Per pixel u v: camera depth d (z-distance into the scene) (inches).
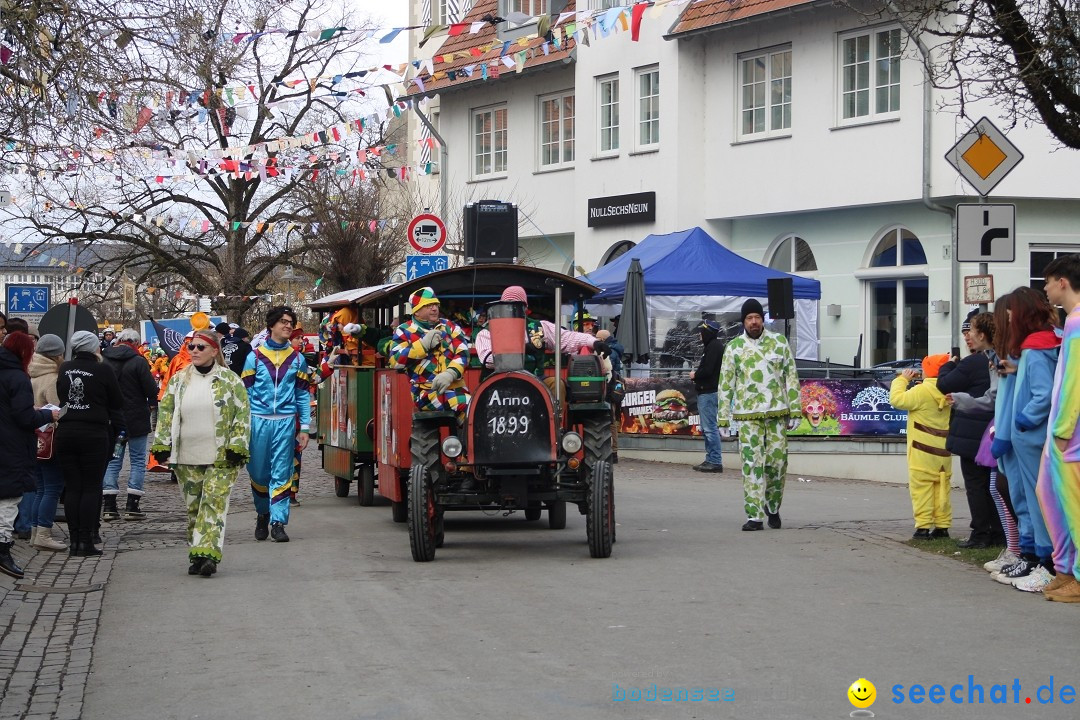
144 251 1537.9
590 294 553.0
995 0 454.9
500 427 439.2
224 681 282.0
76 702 266.8
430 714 250.1
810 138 1041.5
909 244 994.1
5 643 324.5
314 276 1448.1
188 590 399.5
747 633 317.7
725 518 569.9
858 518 565.6
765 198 1082.1
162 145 746.8
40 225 1289.4
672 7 1135.6
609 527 447.8
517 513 602.9
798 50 1049.5
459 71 749.9
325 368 543.8
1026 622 326.0
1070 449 344.8
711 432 803.4
